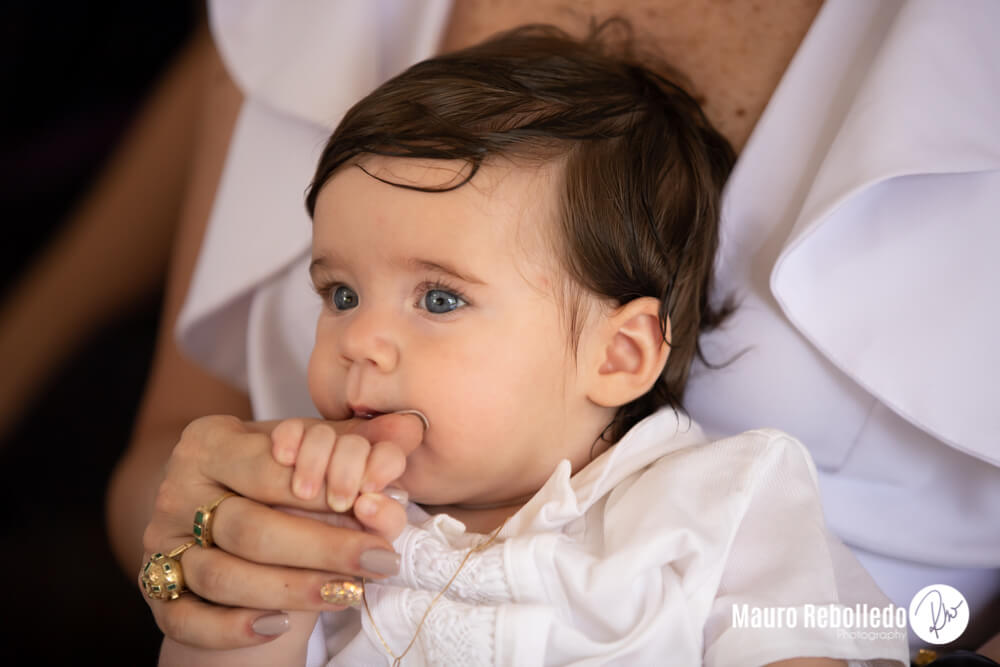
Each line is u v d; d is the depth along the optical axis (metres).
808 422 1.21
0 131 2.61
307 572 0.92
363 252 1.06
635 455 1.11
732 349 1.23
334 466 0.91
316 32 1.42
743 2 1.31
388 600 1.01
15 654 1.91
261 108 1.49
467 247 1.04
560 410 1.11
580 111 1.15
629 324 1.15
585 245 1.11
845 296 1.13
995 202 1.09
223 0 1.54
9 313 2.33
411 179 1.05
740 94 1.32
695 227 1.22
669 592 0.99
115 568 2.12
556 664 0.98
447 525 1.07
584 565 0.99
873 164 1.06
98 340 2.46
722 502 1.03
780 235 1.21
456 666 0.97
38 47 2.59
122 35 2.65
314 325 1.42
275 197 1.44
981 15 1.11
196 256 1.67
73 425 2.37
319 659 1.09
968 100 1.09
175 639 0.97
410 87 1.14
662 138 1.22
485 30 1.47
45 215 2.58
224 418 1.06
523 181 1.08
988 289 1.08
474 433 1.04
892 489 1.23
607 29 1.39
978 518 1.20
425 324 1.04
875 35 1.19
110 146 2.64
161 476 1.49
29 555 2.13
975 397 1.09
